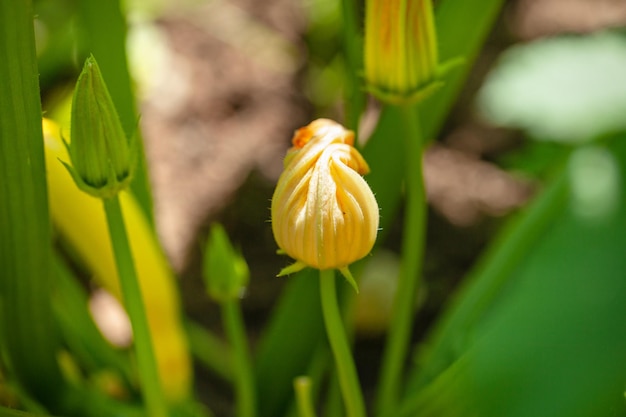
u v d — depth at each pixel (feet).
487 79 2.93
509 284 1.83
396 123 1.83
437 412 1.76
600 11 3.36
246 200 2.71
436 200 2.83
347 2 1.82
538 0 3.40
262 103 3.03
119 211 1.53
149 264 1.90
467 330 1.84
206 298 2.62
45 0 2.83
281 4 3.37
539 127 2.47
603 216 1.56
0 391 1.80
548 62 2.55
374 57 1.58
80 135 1.46
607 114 2.44
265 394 1.97
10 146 1.57
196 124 2.96
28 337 1.77
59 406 1.87
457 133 3.06
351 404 1.61
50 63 2.79
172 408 1.98
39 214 1.64
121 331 2.54
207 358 2.35
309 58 3.08
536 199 1.89
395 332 1.83
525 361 1.45
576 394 1.41
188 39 3.22
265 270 2.65
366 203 1.42
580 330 1.46
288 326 1.92
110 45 1.86
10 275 1.70
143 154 1.96
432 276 2.68
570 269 1.52
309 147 1.42
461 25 1.81
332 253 1.43
